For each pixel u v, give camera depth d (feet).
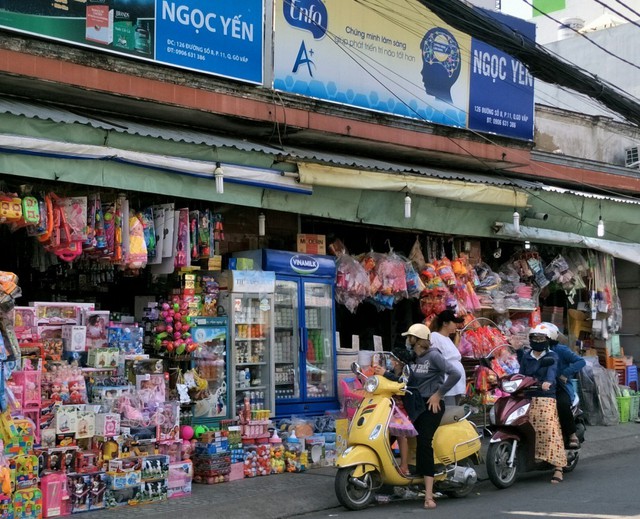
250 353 33.30
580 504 25.86
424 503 27.17
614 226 48.60
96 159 27.07
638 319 54.95
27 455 24.17
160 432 28.17
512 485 30.40
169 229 30.94
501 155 42.06
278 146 34.19
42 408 25.58
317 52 34.94
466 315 41.01
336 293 37.09
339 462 25.85
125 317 30.25
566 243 45.60
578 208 45.96
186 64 30.50
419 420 26.86
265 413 32.04
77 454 25.93
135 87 29.22
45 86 27.66
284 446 32.55
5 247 31.55
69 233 27.86
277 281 34.53
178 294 31.71
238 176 30.50
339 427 33.06
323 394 35.68
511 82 42.91
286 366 34.73
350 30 36.22
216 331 31.89
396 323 43.57
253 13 32.76
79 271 32.50
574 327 49.90
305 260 35.29
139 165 28.12
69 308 27.86
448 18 32.30
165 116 31.91
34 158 25.76
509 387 29.89
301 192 32.76
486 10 42.29
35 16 26.66
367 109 36.22
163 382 29.19
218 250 34.47
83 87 27.86
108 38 28.43
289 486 29.48
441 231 39.75
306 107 34.19
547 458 30.04
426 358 27.35
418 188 36.17
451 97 40.19
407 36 38.45
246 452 31.24
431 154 39.93
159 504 26.63
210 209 34.71
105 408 27.02
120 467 26.27
